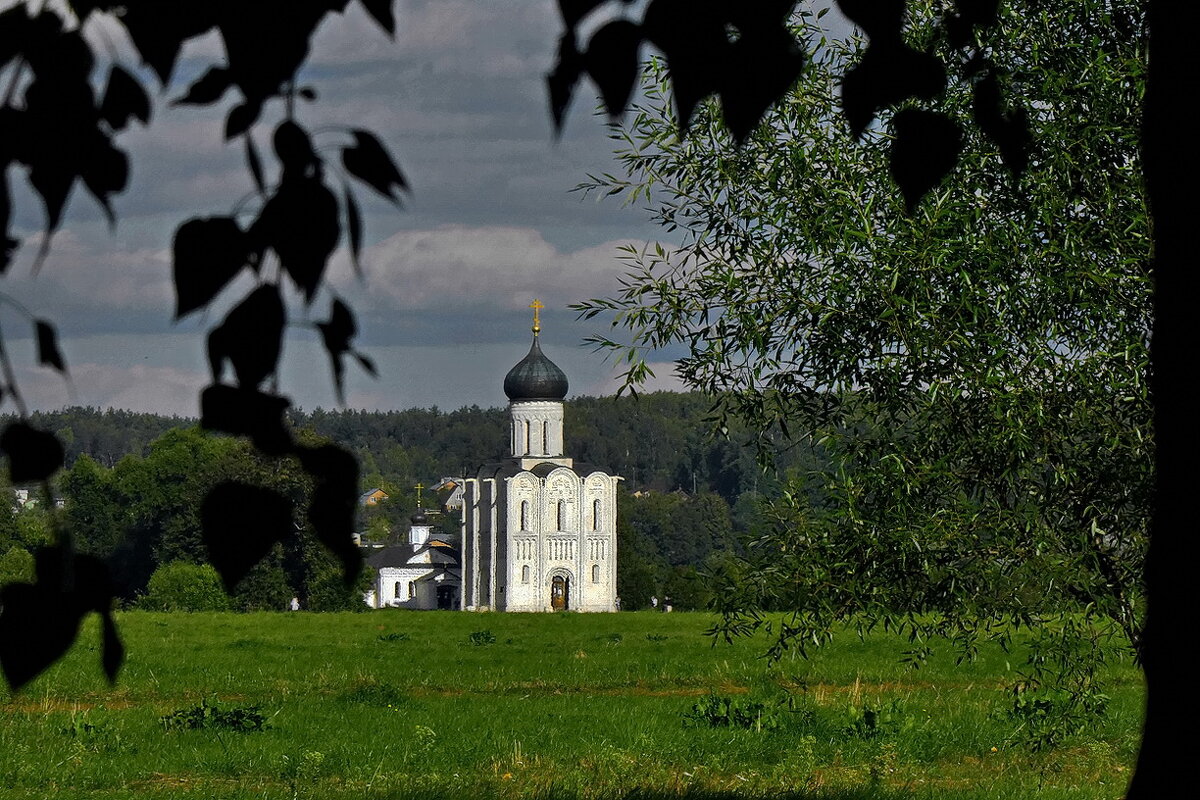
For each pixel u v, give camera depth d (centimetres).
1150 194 2278
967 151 4597
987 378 4506
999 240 4684
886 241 4772
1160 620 2302
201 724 8912
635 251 5112
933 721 8762
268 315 1236
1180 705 2277
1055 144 4597
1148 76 2259
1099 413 4619
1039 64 4797
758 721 8638
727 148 4988
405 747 8131
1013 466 4556
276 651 15762
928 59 1512
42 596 1239
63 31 1281
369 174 1284
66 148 1256
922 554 4644
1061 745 7650
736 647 15962
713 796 6050
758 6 1304
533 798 6097
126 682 12156
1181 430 2269
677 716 9681
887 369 4759
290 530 1294
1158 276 2284
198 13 1274
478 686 12731
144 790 6931
